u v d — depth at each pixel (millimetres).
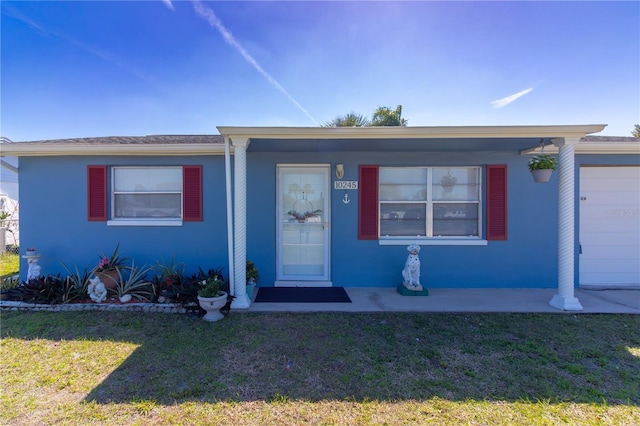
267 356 3551
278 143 5445
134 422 2463
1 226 10977
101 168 6219
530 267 6367
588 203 6551
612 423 2479
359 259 6410
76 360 3451
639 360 3502
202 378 3096
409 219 6516
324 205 6543
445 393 2871
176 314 4906
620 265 6555
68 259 6254
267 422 2479
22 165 6211
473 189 6492
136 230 6281
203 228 6309
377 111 15797
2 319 4672
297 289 6191
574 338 4051
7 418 2494
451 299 5590
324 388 2945
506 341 3955
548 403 2730
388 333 4188
